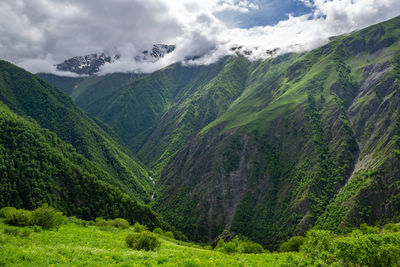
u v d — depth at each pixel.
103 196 149.00
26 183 127.12
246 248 68.62
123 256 24.14
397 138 152.25
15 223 44.56
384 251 26.56
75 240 38.41
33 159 140.00
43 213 46.16
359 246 27.16
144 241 36.53
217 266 23.19
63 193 135.75
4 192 119.19
